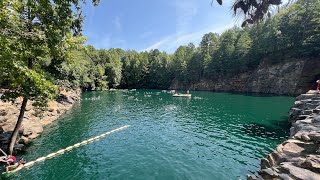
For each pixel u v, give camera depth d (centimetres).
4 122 2155
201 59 11294
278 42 7238
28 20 1490
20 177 1527
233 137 2527
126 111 4431
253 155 1955
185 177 1552
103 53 12912
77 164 1766
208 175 1581
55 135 2573
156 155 1973
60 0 1476
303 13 6475
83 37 1809
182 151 2077
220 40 11294
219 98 6744
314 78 6500
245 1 359
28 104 2922
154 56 13500
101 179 1523
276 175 1059
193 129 2944
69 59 1941
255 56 8506
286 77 7238
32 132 2467
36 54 1619
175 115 4009
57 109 3872
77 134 2636
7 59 1298
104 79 11525
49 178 1525
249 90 8619
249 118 3597
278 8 357
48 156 1900
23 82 1497
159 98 7062
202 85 10881
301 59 6938
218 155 1966
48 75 1725
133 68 13262
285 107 4581
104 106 5122
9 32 1329
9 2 1146
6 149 1830
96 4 1483
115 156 1947
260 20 363
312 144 1274
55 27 1595
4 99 1791
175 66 12500
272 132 2698
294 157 1230
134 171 1647
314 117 1933
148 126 3130
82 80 8850
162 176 1570
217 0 368
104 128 2966
